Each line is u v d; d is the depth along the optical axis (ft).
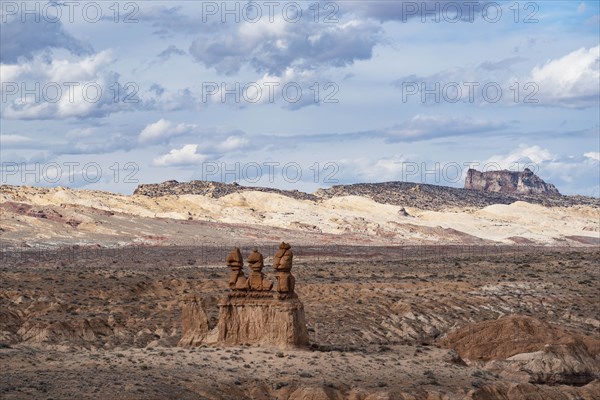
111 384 636.89
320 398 649.61
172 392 634.43
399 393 654.53
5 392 610.65
